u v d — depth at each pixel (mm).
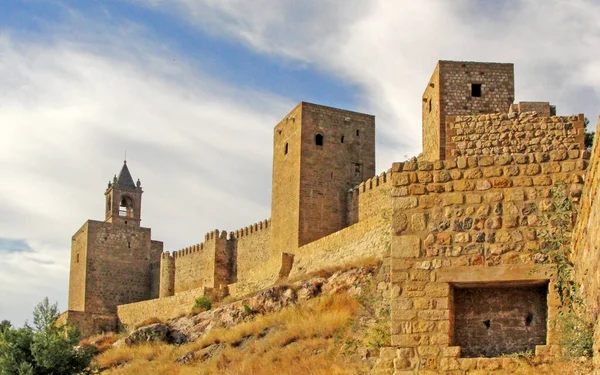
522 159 19906
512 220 19594
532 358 18609
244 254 91125
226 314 59938
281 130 83188
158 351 57812
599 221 16000
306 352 43281
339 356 39781
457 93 52000
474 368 18922
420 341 19406
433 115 53344
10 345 43469
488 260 19500
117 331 92562
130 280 106562
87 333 93812
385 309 27328
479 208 19828
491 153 26547
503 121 26656
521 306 19734
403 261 19906
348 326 44000
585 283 17719
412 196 20219
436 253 19797
